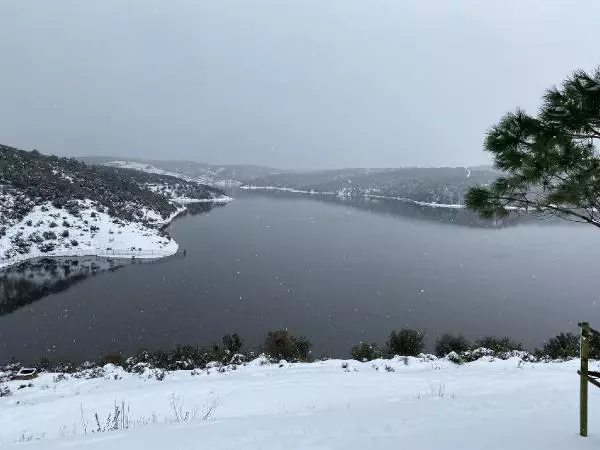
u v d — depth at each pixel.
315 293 50.78
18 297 48.59
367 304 46.22
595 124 4.75
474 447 3.87
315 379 11.38
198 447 4.46
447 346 21.00
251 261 70.00
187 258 72.12
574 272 63.31
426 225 125.06
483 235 105.44
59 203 85.69
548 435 4.18
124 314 42.09
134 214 104.69
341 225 120.75
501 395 7.02
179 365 17.80
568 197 5.15
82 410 9.20
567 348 18.81
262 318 41.09
